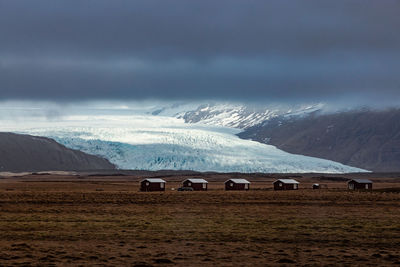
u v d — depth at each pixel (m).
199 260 68.94
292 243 85.19
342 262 68.50
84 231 97.44
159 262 67.31
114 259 69.12
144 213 137.50
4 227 102.31
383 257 72.00
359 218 126.31
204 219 121.75
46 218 121.00
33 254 71.88
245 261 68.50
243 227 105.38
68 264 65.50
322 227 105.94
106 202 177.12
